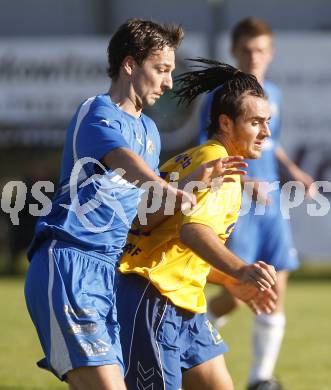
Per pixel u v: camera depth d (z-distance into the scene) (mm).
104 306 11953
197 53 42000
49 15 49719
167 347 12852
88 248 12031
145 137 12516
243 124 13055
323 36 41969
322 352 23312
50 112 43469
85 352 11539
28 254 12352
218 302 19656
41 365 12289
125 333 12883
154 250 13102
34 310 11961
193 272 13070
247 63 20516
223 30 47344
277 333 18812
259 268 11523
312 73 41969
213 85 13875
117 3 48812
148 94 12453
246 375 20344
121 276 13094
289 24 47594
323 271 45250
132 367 12875
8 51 43562
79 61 43562
